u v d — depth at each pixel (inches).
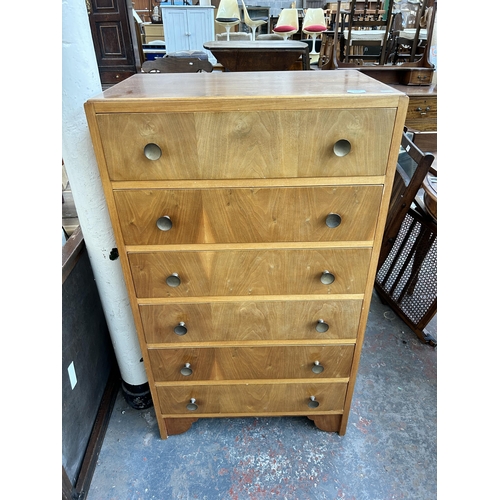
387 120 29.8
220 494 46.6
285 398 48.6
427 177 61.9
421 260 67.6
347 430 53.7
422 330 68.4
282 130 30.1
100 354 55.1
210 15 201.3
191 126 29.7
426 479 47.9
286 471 48.8
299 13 238.8
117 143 30.4
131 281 38.1
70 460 44.4
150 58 209.0
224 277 37.9
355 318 41.2
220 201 33.3
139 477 48.3
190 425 52.1
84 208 40.4
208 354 44.0
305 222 34.6
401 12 164.4
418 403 57.6
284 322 41.4
